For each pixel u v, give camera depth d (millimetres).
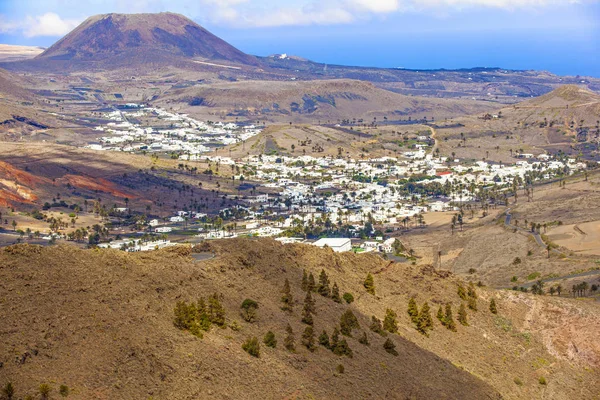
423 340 129125
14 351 81375
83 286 97188
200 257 130750
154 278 107562
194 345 94250
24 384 77375
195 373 88938
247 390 90500
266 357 99438
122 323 92000
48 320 88125
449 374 117812
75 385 79875
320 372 101312
